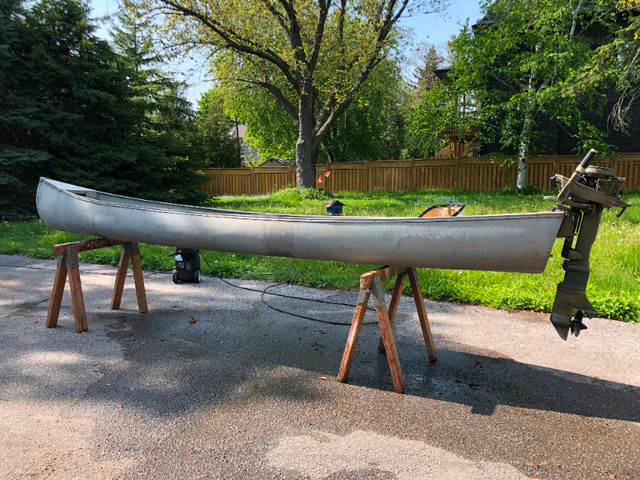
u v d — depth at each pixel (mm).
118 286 4742
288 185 21844
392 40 18500
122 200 4703
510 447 2383
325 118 19406
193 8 14906
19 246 8398
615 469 2205
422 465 2223
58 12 12883
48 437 2418
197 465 2201
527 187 17250
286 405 2807
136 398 2863
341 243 3061
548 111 15781
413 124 18594
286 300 5191
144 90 14273
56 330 4121
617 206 2598
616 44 11797
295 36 16625
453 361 3521
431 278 5598
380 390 3033
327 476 2131
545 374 3285
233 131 48781
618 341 3879
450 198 15477
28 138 12859
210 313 4707
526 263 2717
